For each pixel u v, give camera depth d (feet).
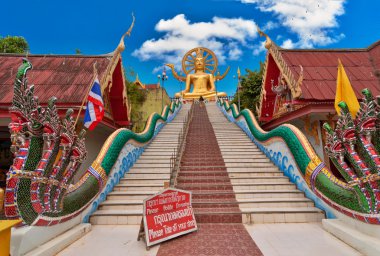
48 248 14.11
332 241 16.47
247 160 32.55
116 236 18.03
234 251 15.08
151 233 16.07
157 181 27.50
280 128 29.01
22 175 13.24
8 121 30.86
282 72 37.37
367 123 14.57
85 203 19.71
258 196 23.89
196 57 121.08
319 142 33.91
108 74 35.19
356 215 16.06
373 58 40.78
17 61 40.01
